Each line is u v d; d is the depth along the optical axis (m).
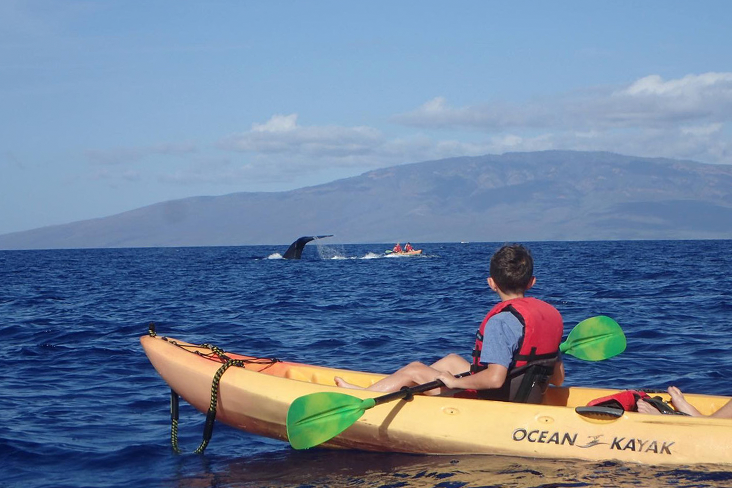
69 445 6.83
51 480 5.90
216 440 7.02
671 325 14.55
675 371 9.99
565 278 31.41
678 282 27.84
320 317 17.52
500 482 5.39
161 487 5.68
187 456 6.52
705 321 15.13
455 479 5.49
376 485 5.47
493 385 5.79
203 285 31.39
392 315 17.73
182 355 7.07
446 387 6.11
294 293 25.83
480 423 6.01
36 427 7.45
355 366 10.98
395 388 6.44
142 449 6.69
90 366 10.99
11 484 5.82
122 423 7.66
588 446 5.79
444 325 15.57
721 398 6.73
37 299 23.86
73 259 91.75
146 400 8.70
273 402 6.38
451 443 6.00
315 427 5.98
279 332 14.75
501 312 5.96
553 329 6.03
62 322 16.72
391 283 31.02
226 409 6.68
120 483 5.81
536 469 5.61
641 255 70.81
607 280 29.61
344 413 5.99
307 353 12.18
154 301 22.81
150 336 7.57
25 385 9.62
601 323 7.06
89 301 22.94
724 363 10.42
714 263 47.84
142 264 65.94
